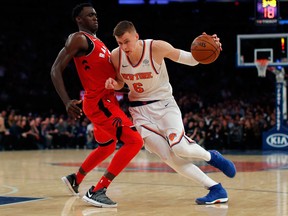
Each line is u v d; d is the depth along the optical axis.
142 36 23.77
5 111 17.38
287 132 15.27
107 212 4.45
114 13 23.56
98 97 4.94
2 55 21.45
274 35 14.55
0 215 4.28
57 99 20.86
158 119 4.92
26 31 22.69
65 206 4.79
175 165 4.95
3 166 9.70
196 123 16.19
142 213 4.38
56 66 4.79
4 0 22.70
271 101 19.97
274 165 9.59
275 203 4.82
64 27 23.06
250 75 22.77
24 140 16.12
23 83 20.94
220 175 7.56
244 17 23.52
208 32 23.61
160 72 4.89
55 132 16.97
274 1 13.88
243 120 16.22
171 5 23.64
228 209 4.53
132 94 5.03
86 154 13.68
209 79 22.80
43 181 6.97
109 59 4.97
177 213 4.36
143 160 11.28
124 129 4.93
